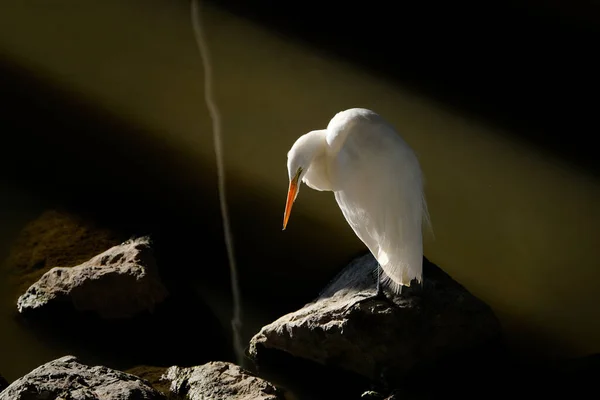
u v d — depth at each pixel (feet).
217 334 29.30
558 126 44.75
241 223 35.40
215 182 38.22
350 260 33.37
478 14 55.26
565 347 28.94
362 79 49.11
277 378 27.45
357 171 25.70
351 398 26.35
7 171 37.55
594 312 30.99
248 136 42.39
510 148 42.75
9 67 47.42
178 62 49.75
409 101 47.06
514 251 34.76
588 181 40.14
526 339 29.32
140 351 28.37
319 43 52.54
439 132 43.98
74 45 50.83
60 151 39.70
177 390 25.95
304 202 36.99
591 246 35.12
